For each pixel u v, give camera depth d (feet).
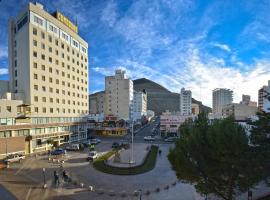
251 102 347.36
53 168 112.27
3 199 70.38
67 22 213.66
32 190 79.15
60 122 193.88
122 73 402.11
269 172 40.63
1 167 110.52
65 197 72.84
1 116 138.00
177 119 267.59
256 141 44.65
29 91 162.40
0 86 173.58
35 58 167.32
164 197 74.28
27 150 155.53
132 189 81.76
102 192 77.92
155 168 114.62
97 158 135.95
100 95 463.01
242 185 44.86
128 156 144.77
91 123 316.40
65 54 203.00
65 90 202.18
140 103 532.73
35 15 168.25
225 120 47.75
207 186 47.57
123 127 307.17
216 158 44.32
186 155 49.37
